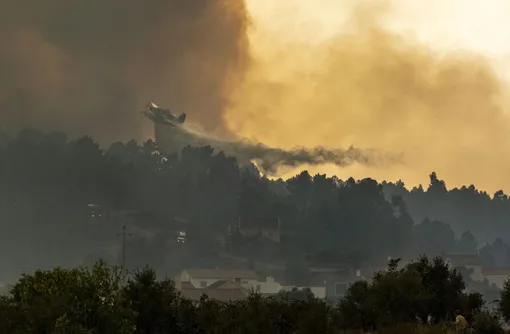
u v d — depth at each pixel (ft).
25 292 347.77
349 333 385.50
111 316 335.47
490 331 367.04
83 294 337.72
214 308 391.45
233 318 382.22
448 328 372.17
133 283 390.42
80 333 315.99
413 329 375.66
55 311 330.54
